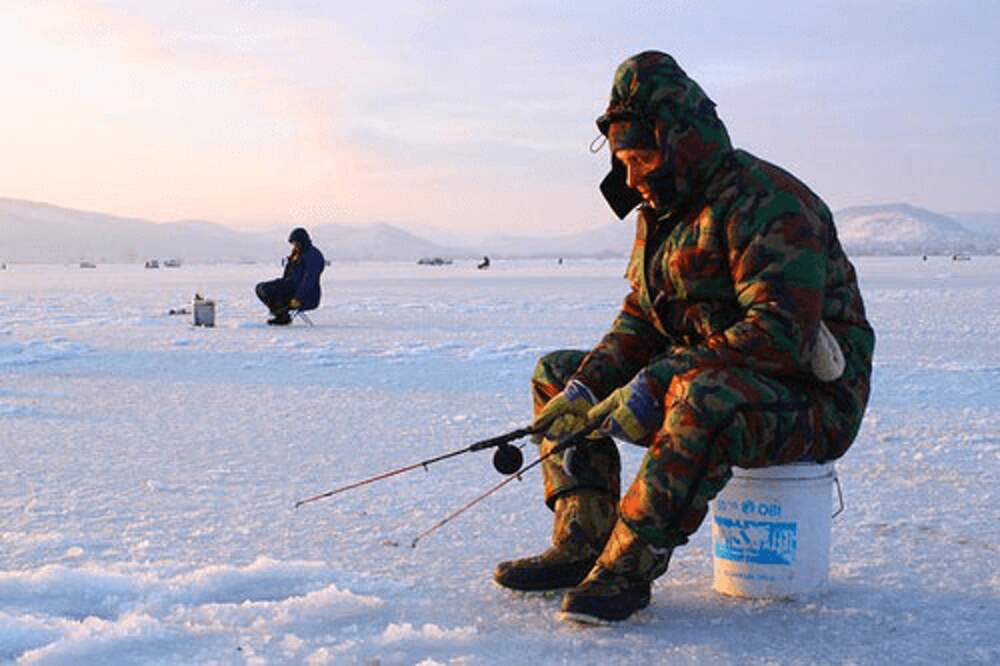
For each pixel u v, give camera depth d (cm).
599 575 318
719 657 287
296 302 1872
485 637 303
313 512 482
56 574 355
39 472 585
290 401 905
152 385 1023
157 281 6191
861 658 287
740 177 315
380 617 325
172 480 562
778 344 304
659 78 313
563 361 359
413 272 8625
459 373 1122
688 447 305
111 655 289
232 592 352
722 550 343
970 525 452
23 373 1134
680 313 329
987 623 314
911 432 725
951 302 2773
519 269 9819
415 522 461
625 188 346
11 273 10569
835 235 331
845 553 403
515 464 335
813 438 318
